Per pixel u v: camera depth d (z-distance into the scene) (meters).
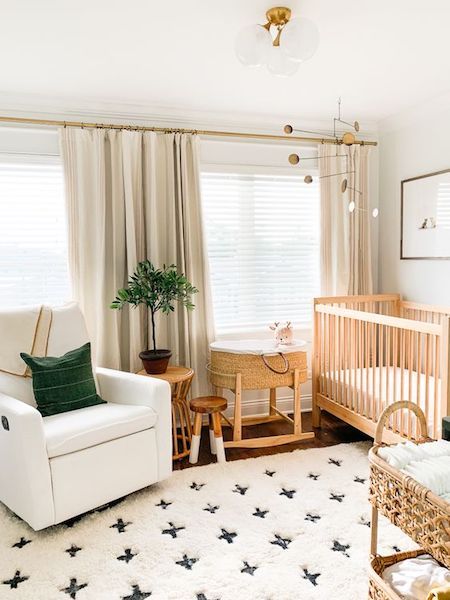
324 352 3.45
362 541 2.06
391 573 1.54
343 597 1.73
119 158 3.28
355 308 3.83
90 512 2.37
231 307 3.79
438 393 2.78
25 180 3.28
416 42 2.44
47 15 2.13
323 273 3.83
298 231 3.92
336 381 3.30
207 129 3.55
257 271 3.83
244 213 3.77
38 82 2.91
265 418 3.64
